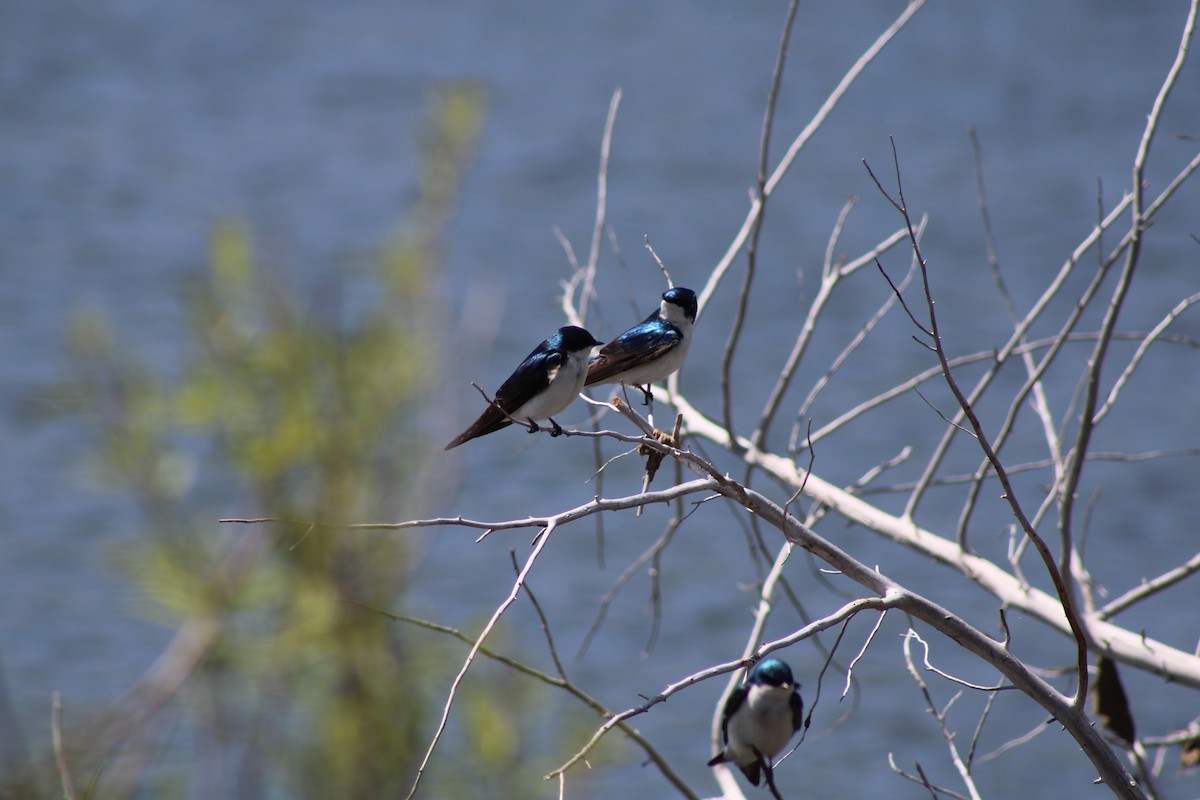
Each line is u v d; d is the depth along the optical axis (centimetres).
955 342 3894
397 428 848
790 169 5794
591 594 2659
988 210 5075
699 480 689
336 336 837
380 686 814
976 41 8225
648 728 2264
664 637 2527
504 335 3975
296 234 4634
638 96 7100
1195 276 4331
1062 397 3494
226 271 830
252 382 814
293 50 7906
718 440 1105
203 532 818
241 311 830
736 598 2642
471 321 936
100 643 2156
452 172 943
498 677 826
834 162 5900
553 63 7825
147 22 8156
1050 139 6072
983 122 6419
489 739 801
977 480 1038
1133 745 997
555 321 4091
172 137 6031
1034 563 2775
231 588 804
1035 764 2184
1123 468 3117
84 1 8519
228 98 6781
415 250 906
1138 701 2328
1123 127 6231
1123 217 4056
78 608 2281
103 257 4334
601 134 6341
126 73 7069
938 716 810
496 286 4388
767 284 4453
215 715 820
